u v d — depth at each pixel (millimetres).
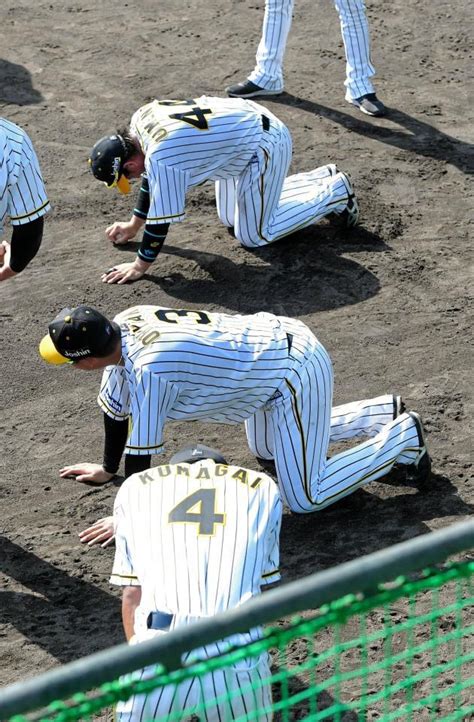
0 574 19141
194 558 13930
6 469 22047
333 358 25297
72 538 20047
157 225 26531
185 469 15109
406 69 40844
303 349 18844
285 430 18906
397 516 20141
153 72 40469
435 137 35781
